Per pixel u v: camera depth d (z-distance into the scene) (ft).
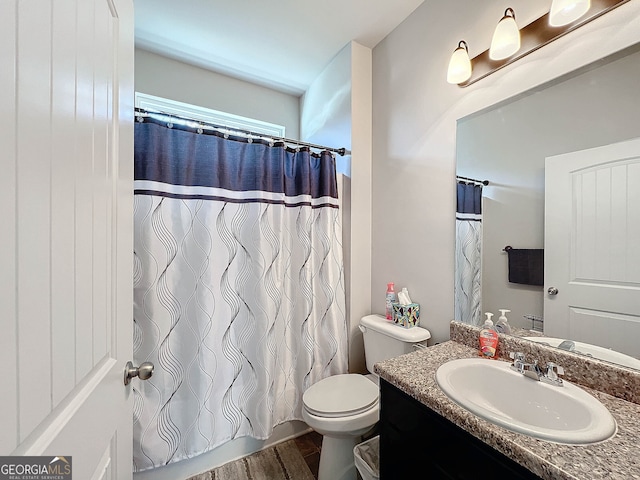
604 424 2.21
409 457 2.93
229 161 4.96
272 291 5.15
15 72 1.23
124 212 2.51
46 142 1.44
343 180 6.15
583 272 3.03
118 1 2.38
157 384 4.26
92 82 1.92
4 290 1.17
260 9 5.06
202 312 4.59
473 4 4.08
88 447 1.82
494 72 3.82
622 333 2.77
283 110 7.93
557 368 2.85
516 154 3.59
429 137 4.79
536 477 1.91
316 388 4.76
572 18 2.93
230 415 4.85
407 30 5.23
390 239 5.63
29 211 1.32
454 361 3.39
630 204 2.72
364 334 5.57
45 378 1.42
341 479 4.25
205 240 4.66
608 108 2.83
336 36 5.75
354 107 5.92
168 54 6.33
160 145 4.36
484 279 3.96
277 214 5.31
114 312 2.29
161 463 4.28
